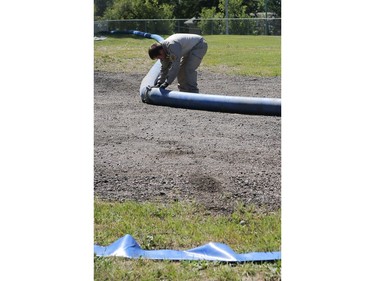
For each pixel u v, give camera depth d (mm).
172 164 5324
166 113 7301
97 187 4738
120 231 3969
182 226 4055
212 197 4609
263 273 3432
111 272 3404
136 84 9422
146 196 4598
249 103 7094
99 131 6410
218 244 3691
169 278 3340
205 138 6168
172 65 7496
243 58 12578
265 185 4840
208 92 8812
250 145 5922
